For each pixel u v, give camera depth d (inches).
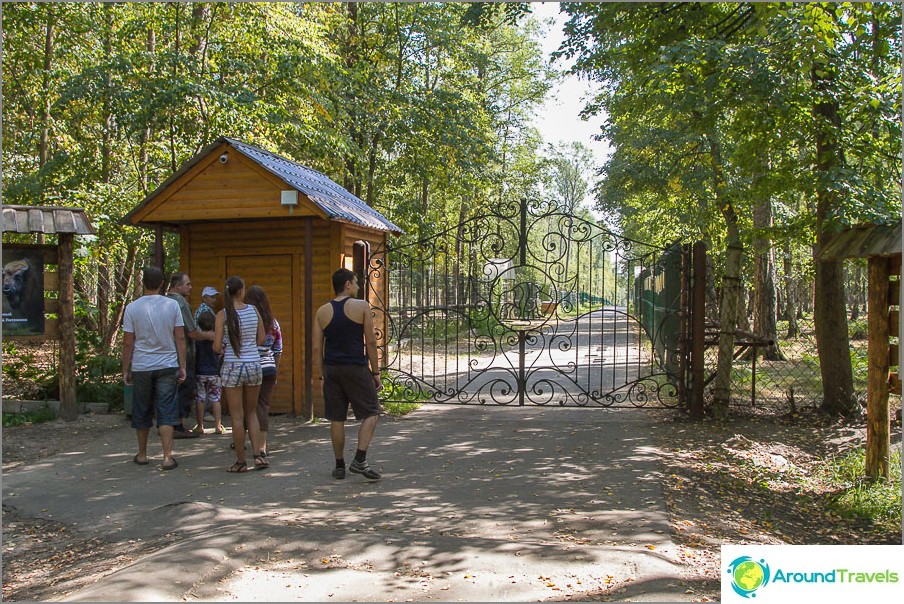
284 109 609.6
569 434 338.6
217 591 154.9
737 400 424.8
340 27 796.0
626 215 1023.0
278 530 192.9
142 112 500.4
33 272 362.6
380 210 951.0
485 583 159.2
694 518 216.7
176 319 283.4
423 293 490.9
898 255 270.4
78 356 403.2
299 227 386.6
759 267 699.4
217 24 583.2
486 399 453.4
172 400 281.3
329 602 149.9
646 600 149.2
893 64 356.8
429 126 833.5
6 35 628.7
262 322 279.4
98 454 304.5
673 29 402.9
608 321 1391.5
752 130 366.3
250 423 274.2
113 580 156.1
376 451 305.4
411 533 196.5
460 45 893.8
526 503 227.0
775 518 231.9
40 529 214.1
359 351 257.3
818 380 523.2
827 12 335.6
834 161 354.0
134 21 589.3
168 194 371.9
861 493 254.2
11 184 609.6
